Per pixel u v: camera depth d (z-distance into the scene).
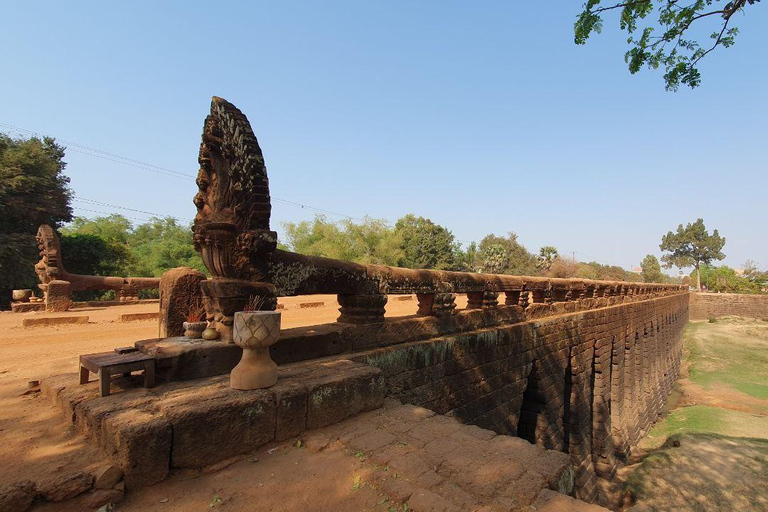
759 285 60.88
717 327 44.62
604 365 13.29
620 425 14.51
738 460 12.64
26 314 13.42
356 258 44.88
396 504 2.47
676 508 10.67
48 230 15.02
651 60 6.81
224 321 4.08
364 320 5.47
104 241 32.25
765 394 22.56
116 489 2.46
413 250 55.38
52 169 29.20
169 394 3.22
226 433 3.00
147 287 17.33
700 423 17.30
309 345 4.68
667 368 25.97
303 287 4.67
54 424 3.34
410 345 5.77
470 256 67.56
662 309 25.86
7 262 24.48
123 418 2.75
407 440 3.36
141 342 4.02
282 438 3.32
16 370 5.66
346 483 2.71
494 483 2.66
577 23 6.68
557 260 61.00
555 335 9.91
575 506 2.42
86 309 14.95
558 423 9.92
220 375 3.89
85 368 3.76
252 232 4.01
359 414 3.98
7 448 2.89
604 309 13.55
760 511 9.95
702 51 6.41
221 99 4.45
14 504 2.22
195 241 4.24
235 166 4.16
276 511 2.40
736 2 5.63
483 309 7.77
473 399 6.94
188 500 2.50
